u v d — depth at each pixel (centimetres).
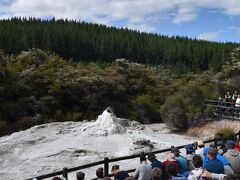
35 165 1548
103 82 4100
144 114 3884
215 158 641
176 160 741
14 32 7762
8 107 3491
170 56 9688
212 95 2944
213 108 2694
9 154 1761
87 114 3866
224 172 659
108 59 8931
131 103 4047
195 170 627
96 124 2167
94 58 8694
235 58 4184
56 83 3891
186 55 9700
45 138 2025
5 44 6769
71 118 3731
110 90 4159
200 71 7612
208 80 4419
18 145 1900
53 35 7956
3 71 3703
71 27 10162
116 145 1861
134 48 9538
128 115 3919
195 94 2817
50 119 3566
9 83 3706
